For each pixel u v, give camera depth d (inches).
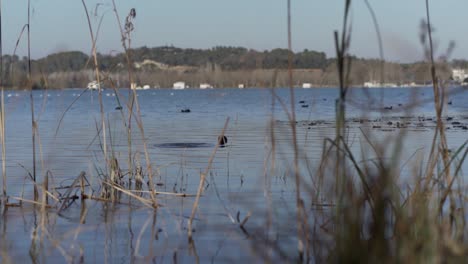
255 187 1013.2
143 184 1060.5
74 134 2177.7
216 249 664.4
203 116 3511.3
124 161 1357.0
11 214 853.8
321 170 636.7
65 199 905.5
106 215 845.2
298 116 3361.2
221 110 4340.6
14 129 2492.6
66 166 1301.7
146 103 6373.0
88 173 1194.6
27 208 895.1
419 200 574.2
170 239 712.4
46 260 633.6
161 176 1151.6
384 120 2758.4
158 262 624.4
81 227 775.1
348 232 486.9
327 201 839.1
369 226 537.0
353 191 557.9
